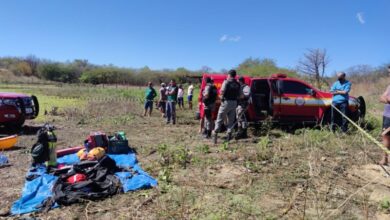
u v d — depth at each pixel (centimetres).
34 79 7331
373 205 517
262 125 1091
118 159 809
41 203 547
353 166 698
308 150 807
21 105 1199
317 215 470
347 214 489
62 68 7594
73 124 1465
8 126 1222
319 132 972
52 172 700
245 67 4712
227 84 939
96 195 566
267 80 1135
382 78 3278
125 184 614
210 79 1045
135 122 1530
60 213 520
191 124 1486
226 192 577
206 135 1066
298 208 511
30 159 847
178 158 755
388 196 540
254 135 1082
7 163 804
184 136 1145
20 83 6150
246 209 506
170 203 538
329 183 601
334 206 514
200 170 700
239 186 605
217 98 1103
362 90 3030
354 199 536
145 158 831
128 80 6650
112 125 1436
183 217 490
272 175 652
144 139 1099
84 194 563
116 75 6712
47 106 2270
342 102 1065
